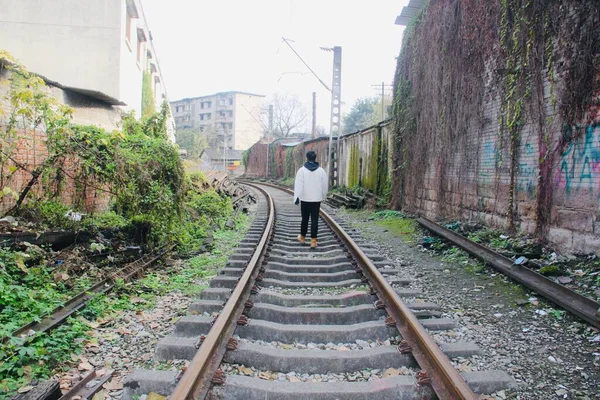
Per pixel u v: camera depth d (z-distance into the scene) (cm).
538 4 697
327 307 535
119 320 515
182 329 456
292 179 3700
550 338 446
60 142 719
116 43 1534
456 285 648
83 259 700
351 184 2202
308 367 380
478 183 945
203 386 326
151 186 782
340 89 2458
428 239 945
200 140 8100
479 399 310
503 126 834
